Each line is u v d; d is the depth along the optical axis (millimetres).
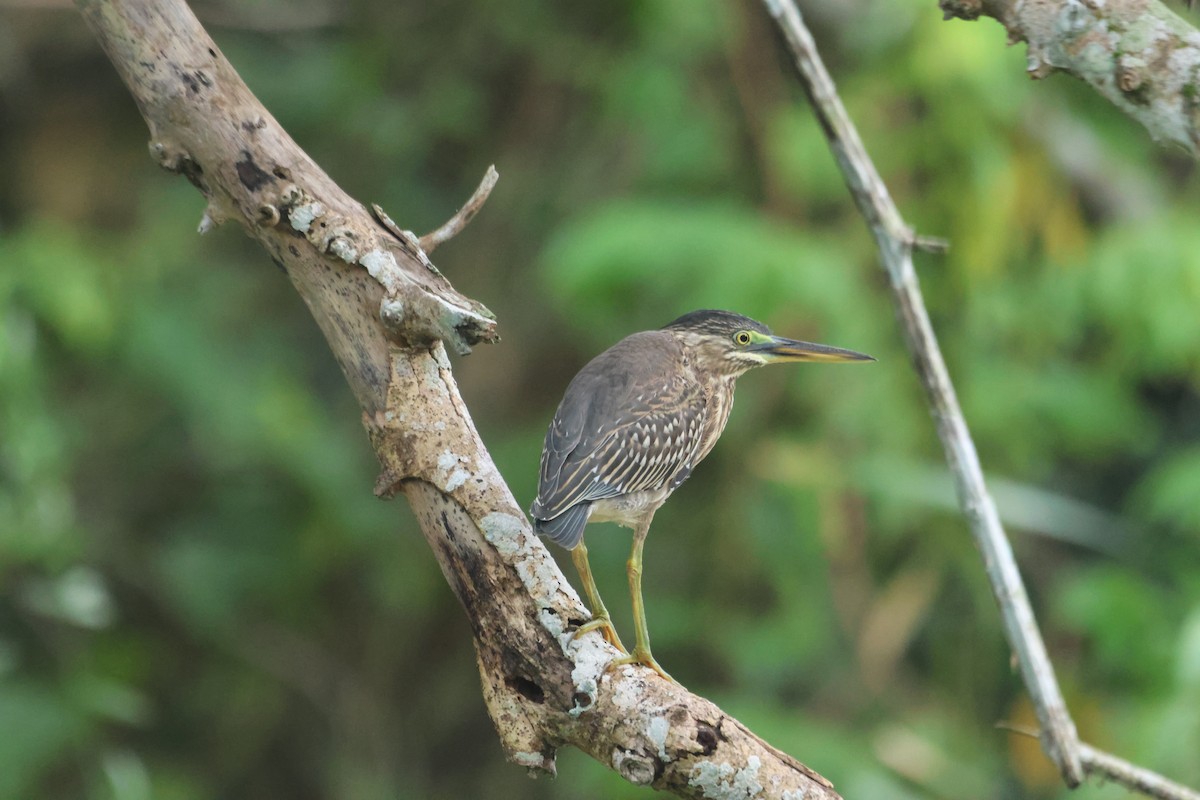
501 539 5133
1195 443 14391
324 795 14008
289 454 13102
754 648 12008
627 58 12758
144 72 5121
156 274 13406
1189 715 10805
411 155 13969
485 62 13805
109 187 14688
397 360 5219
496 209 13898
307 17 14258
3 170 14625
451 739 14023
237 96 5172
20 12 14336
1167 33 4707
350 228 5133
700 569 12805
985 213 11664
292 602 14164
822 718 12203
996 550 6336
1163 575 12992
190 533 13781
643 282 11477
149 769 13656
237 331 13883
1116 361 12602
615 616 12547
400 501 13594
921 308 6441
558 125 13844
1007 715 13555
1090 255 12164
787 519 12336
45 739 11406
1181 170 13836
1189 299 11719
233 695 14188
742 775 4992
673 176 12875
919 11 11219
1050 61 4938
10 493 10703
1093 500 14562
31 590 11086
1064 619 12930
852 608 12578
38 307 12219
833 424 11930
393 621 14133
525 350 13758
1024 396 12164
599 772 11086
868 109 11805
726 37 12328
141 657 13594
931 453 12320
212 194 5273
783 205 12266
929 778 11828
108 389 13805
